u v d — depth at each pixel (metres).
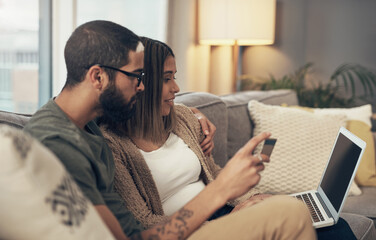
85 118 1.02
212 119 1.90
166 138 1.45
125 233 1.04
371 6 3.38
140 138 1.38
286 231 0.90
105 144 1.09
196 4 3.23
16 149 0.60
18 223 0.61
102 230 0.71
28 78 2.40
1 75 2.26
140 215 1.23
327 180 1.54
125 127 1.35
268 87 3.47
